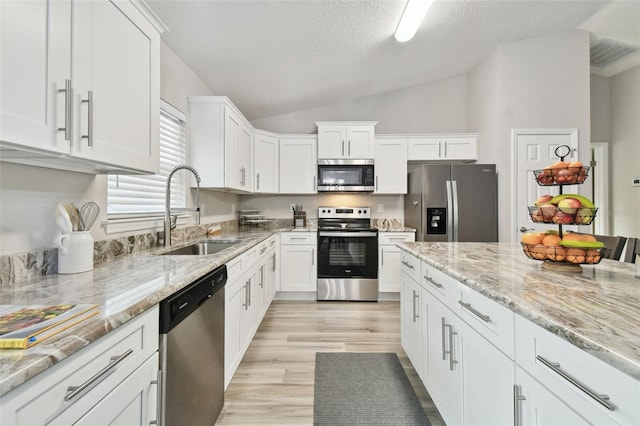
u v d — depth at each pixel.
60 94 0.90
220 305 1.50
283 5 2.03
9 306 0.78
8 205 1.04
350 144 3.74
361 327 2.74
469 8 2.65
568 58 3.33
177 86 2.40
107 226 1.56
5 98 0.74
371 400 1.69
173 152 2.41
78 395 0.62
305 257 3.60
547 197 1.24
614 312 0.73
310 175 3.81
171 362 1.00
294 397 1.71
